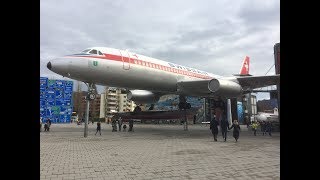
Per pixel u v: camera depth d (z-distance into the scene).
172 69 23.91
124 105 140.25
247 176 6.85
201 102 83.69
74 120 100.25
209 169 7.75
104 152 11.35
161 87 23.48
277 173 7.20
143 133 24.11
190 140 17.08
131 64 20.39
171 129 32.50
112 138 18.50
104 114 138.00
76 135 21.38
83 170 7.59
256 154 10.83
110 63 19.20
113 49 20.14
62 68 17.94
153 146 13.60
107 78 19.55
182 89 24.28
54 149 12.34
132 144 14.55
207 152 11.39
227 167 8.05
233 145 14.20
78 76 18.58
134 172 7.33
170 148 12.77
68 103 80.38
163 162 8.91
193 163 8.73
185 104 29.66
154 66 22.17
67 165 8.35
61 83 79.81
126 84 21.17
